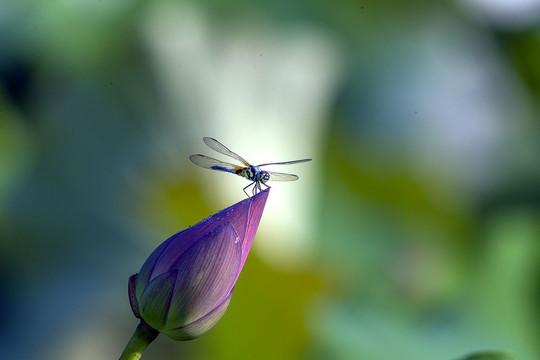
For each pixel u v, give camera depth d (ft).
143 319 3.08
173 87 5.26
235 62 5.33
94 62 5.20
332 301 4.30
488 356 3.44
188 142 5.14
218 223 3.09
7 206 4.94
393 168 5.26
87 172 5.09
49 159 5.05
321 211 5.01
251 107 5.29
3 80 5.01
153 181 5.08
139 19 5.26
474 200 5.29
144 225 5.07
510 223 4.84
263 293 4.55
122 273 5.00
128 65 5.25
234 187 5.04
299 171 5.12
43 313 4.82
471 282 4.25
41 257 4.93
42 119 5.10
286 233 4.79
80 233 5.02
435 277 4.48
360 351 3.98
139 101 5.23
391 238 4.92
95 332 4.87
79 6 5.13
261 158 5.15
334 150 5.28
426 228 5.08
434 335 4.02
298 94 5.33
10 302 4.77
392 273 4.65
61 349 4.73
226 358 4.50
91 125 5.16
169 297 3.06
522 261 4.22
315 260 4.70
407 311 4.17
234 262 3.09
